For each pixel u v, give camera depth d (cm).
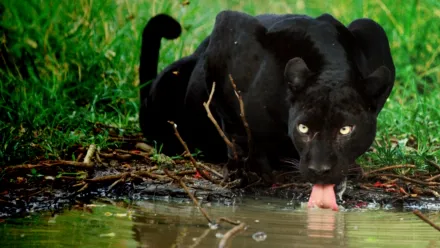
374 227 904
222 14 1112
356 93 964
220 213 953
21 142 1120
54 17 1479
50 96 1330
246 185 1066
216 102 1120
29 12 1484
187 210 967
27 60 1423
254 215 947
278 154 1100
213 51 1108
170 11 1625
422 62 1608
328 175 939
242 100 1066
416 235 871
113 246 800
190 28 1606
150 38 1290
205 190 1052
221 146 1203
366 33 1098
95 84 1417
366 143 970
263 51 1055
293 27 1052
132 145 1264
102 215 931
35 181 1049
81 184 1038
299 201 1033
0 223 886
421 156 1167
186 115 1221
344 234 868
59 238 826
